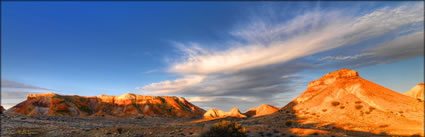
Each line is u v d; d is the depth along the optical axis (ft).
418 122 210.59
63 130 195.00
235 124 144.15
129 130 182.09
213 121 406.00
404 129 193.98
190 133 165.78
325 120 263.29
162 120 542.57
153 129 183.32
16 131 195.72
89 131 185.57
